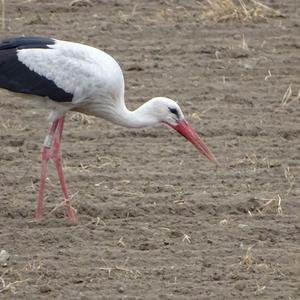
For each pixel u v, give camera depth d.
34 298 11.07
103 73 13.65
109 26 21.34
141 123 14.07
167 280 11.60
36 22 21.41
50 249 12.37
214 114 17.28
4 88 13.66
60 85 13.55
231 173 14.88
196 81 18.73
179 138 16.33
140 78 18.80
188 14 22.30
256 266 11.93
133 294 11.23
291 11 22.73
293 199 13.95
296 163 15.34
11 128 16.59
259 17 22.02
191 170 14.98
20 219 13.30
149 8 22.64
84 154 15.55
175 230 12.94
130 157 15.48
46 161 13.47
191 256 12.24
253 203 13.70
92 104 13.86
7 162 15.22
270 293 11.27
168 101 14.15
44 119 17.05
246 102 17.83
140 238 12.71
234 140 16.22
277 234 12.91
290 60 19.84
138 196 13.93
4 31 20.78
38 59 13.57
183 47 20.34
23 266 11.85
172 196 13.94
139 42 20.56
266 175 14.86
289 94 17.97
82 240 12.63
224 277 11.69
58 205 13.43
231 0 22.88
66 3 22.86
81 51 13.70
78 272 11.72
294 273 11.81
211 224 13.18
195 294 11.24
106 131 16.53
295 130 16.59
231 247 12.52
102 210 13.47
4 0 22.86
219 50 20.20
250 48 20.42
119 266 11.91
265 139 16.30
